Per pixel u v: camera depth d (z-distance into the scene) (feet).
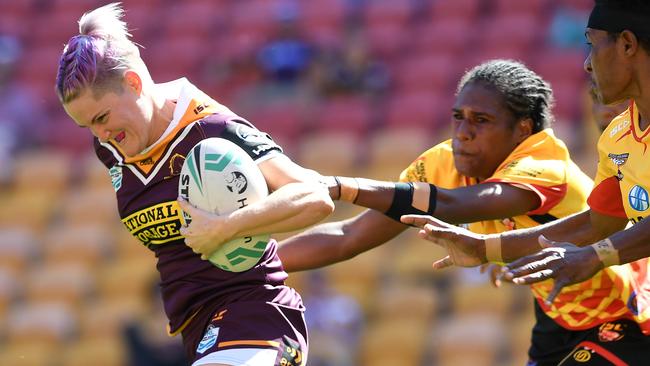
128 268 137.59
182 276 43.47
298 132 149.18
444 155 51.55
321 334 112.78
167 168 42.37
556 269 38.37
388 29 164.45
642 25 38.96
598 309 48.93
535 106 49.37
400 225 51.72
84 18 41.42
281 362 42.27
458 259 44.09
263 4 175.32
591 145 131.95
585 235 44.57
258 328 42.52
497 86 48.85
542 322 51.83
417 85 152.66
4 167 154.92
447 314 121.08
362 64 153.89
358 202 45.73
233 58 160.76
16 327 134.62
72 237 142.51
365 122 148.05
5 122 160.04
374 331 120.78
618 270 47.57
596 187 44.32
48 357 131.23
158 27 177.17
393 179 137.90
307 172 43.19
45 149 157.89
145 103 41.50
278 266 44.50
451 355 116.47
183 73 166.71
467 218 46.44
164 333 107.34
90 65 40.01
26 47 179.52
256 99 154.81
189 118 42.47
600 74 40.34
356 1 169.99
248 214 40.32
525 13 160.66
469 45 157.69
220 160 40.96
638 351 48.39
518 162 48.11
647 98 40.14
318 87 153.69
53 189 151.53
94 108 40.45
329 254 52.11
